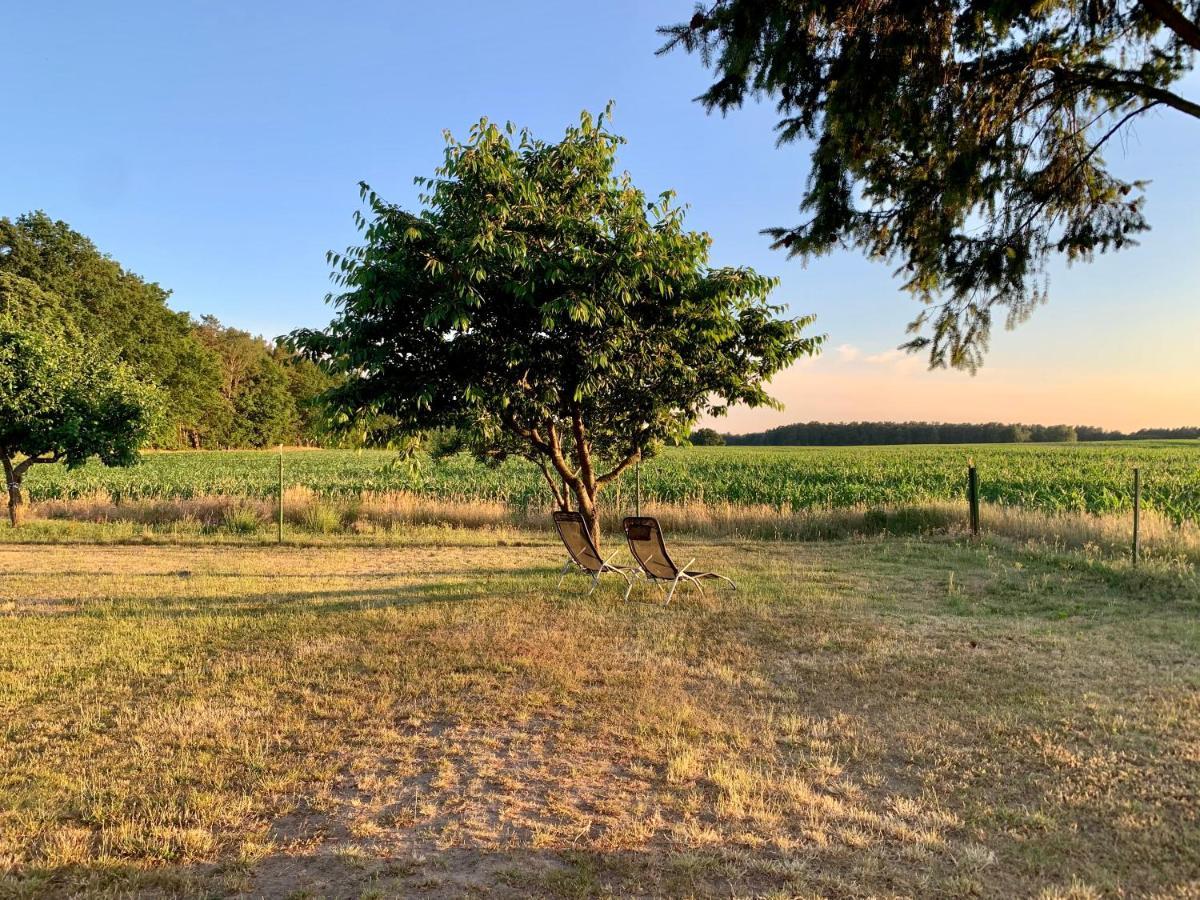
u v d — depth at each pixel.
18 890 2.59
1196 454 44.41
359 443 7.22
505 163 6.32
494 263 5.89
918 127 4.18
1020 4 3.54
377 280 5.94
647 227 6.42
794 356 7.50
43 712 4.41
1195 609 7.05
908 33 3.80
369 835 3.04
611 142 6.87
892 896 2.57
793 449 65.69
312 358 6.71
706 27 3.99
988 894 2.58
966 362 5.00
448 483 22.03
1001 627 6.50
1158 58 4.31
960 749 3.87
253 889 2.64
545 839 2.98
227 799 3.34
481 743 4.03
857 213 4.80
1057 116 4.49
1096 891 2.58
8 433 13.66
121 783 3.47
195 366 55.75
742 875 2.73
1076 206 4.78
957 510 13.34
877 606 7.40
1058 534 10.97
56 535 12.92
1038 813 3.16
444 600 7.70
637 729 4.21
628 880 2.69
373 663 5.40
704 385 7.41
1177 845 2.88
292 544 12.48
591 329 6.45
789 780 3.51
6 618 6.78
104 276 45.09
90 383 14.66
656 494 18.22
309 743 4.00
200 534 13.44
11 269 38.97
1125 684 4.87
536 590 8.20
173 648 5.82
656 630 6.39
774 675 5.20
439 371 6.70
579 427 7.68
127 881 2.67
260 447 77.00
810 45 4.04
